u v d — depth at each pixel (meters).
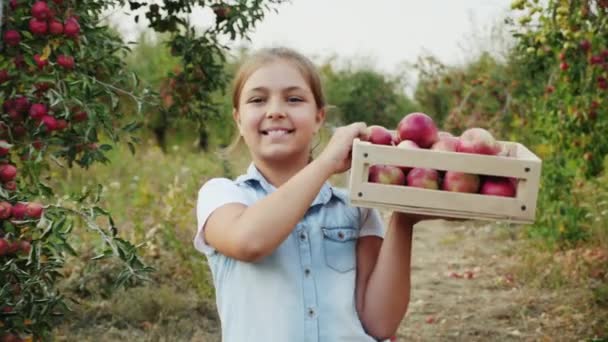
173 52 4.26
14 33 2.85
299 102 1.92
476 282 6.48
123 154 9.72
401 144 1.85
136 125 3.41
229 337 1.85
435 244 8.09
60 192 7.21
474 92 10.95
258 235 1.69
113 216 6.61
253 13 3.94
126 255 2.73
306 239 1.87
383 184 1.74
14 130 2.92
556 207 7.00
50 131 2.93
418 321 5.46
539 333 5.10
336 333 1.81
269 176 1.95
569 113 5.73
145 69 11.58
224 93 4.43
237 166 7.16
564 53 5.15
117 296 5.13
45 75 2.82
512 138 8.62
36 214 2.64
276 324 1.80
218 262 1.90
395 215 1.89
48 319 2.96
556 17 5.11
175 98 4.37
